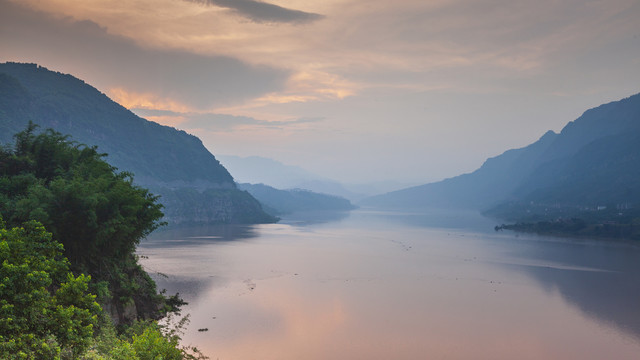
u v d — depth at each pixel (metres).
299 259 144.88
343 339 66.12
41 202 45.16
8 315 22.14
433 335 69.50
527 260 152.62
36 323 23.45
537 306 88.81
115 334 35.66
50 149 55.94
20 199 45.62
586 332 72.94
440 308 85.50
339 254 160.50
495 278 117.94
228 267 122.75
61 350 23.72
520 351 64.06
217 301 84.00
